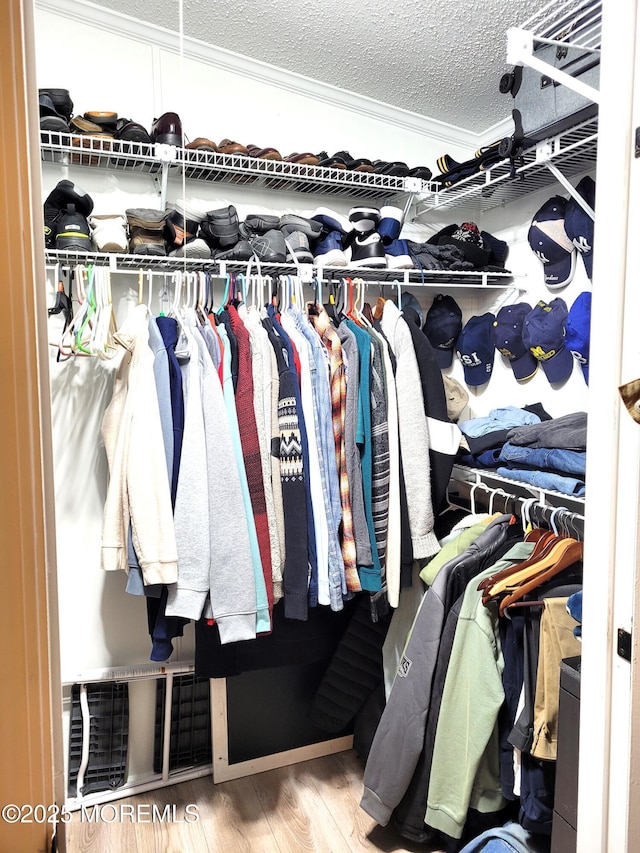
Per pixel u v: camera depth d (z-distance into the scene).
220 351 1.52
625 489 0.76
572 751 1.09
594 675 0.81
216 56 1.96
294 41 1.87
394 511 1.68
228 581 1.42
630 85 0.72
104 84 1.82
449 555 1.64
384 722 1.53
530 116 1.61
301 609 1.49
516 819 1.51
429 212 2.40
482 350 2.29
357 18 1.73
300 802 1.78
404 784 1.48
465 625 1.42
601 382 0.78
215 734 1.86
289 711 1.96
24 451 0.48
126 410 1.48
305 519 1.53
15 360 0.47
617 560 0.77
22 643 0.49
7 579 0.48
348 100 2.19
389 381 1.70
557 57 1.49
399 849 1.60
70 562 1.85
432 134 2.39
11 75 0.46
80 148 1.61
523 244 2.21
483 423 1.99
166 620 1.47
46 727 0.50
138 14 1.79
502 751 1.40
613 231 0.75
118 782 1.81
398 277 2.11
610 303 0.76
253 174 1.90
